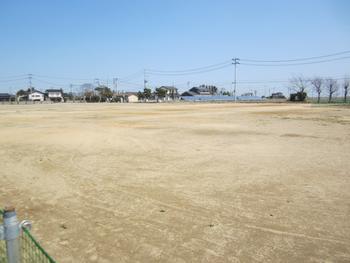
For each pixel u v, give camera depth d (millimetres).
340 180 7941
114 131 18625
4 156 11383
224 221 5508
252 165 9688
